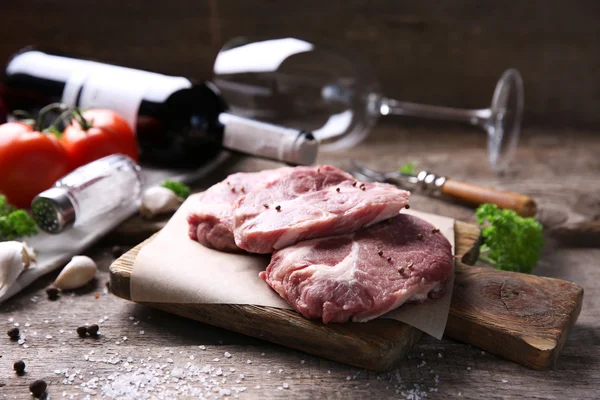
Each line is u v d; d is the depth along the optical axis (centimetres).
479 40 98
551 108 101
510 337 60
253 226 63
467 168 89
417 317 60
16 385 58
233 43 90
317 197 65
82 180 71
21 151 73
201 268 64
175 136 81
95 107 82
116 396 57
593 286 69
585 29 97
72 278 67
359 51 99
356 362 59
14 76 85
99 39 99
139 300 64
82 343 62
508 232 70
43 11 97
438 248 62
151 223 74
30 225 70
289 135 78
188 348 61
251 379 59
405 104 91
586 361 61
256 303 61
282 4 98
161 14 98
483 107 101
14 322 64
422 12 97
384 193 64
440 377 59
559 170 88
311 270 60
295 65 88
